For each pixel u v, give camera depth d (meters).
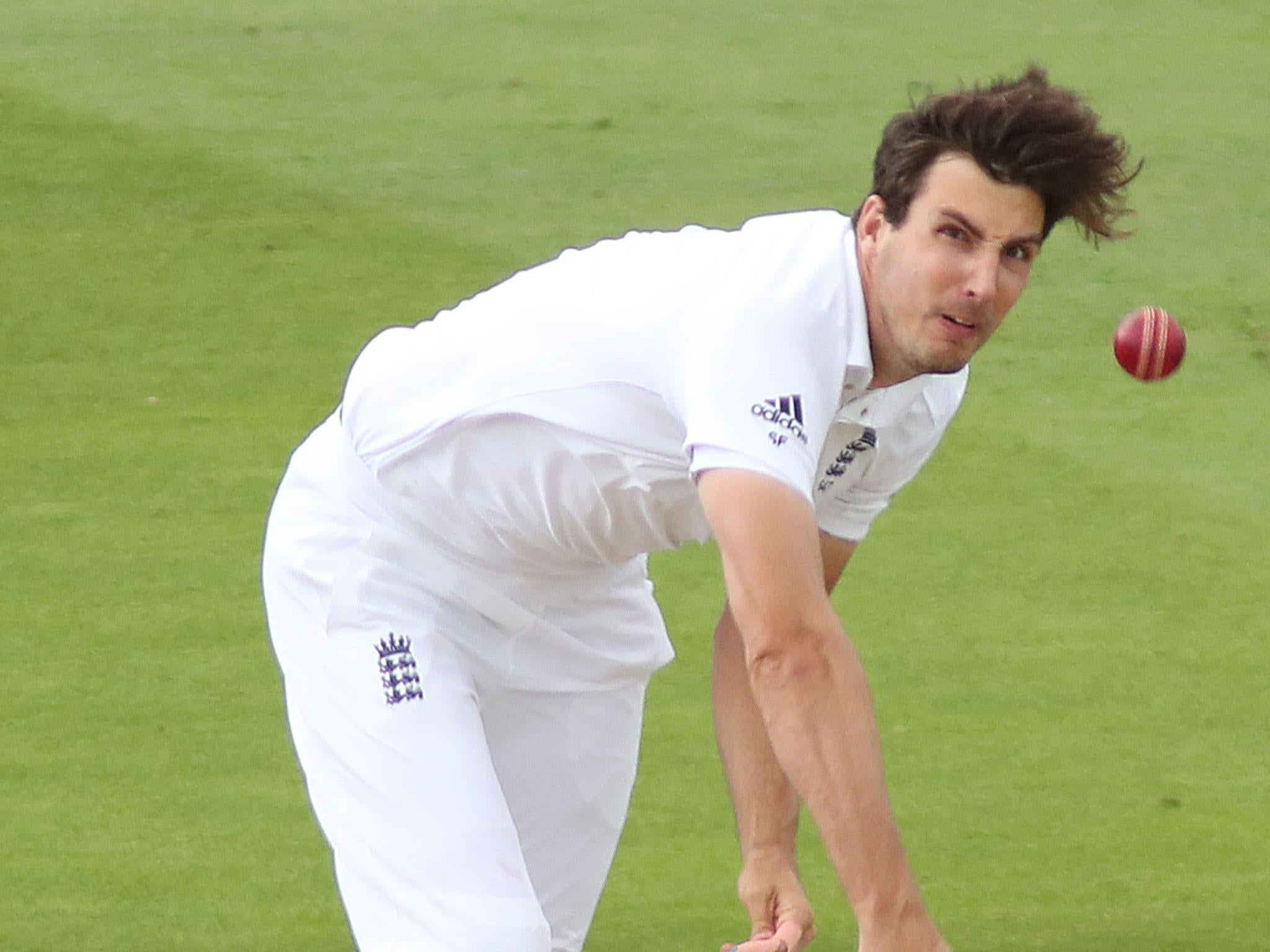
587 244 27.91
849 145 31.48
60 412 23.28
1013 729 17.38
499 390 10.21
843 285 9.13
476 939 10.44
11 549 20.25
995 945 14.25
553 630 11.27
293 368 24.53
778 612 8.56
